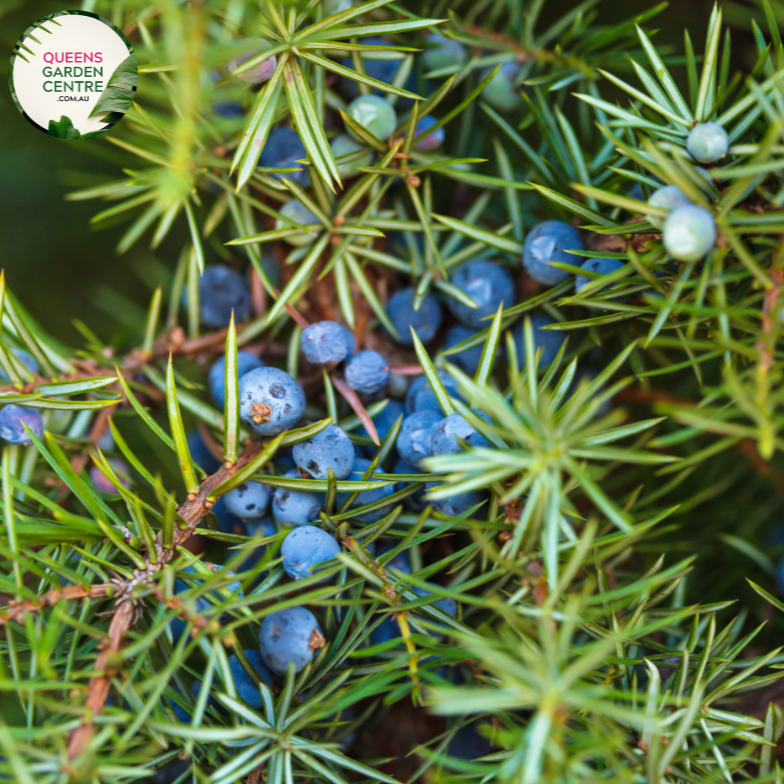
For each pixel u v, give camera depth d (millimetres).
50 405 245
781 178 233
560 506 234
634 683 238
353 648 241
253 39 230
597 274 241
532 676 216
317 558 241
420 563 255
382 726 271
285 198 269
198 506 240
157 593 230
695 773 236
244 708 231
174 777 257
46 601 229
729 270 239
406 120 271
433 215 264
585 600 225
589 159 271
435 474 244
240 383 248
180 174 219
